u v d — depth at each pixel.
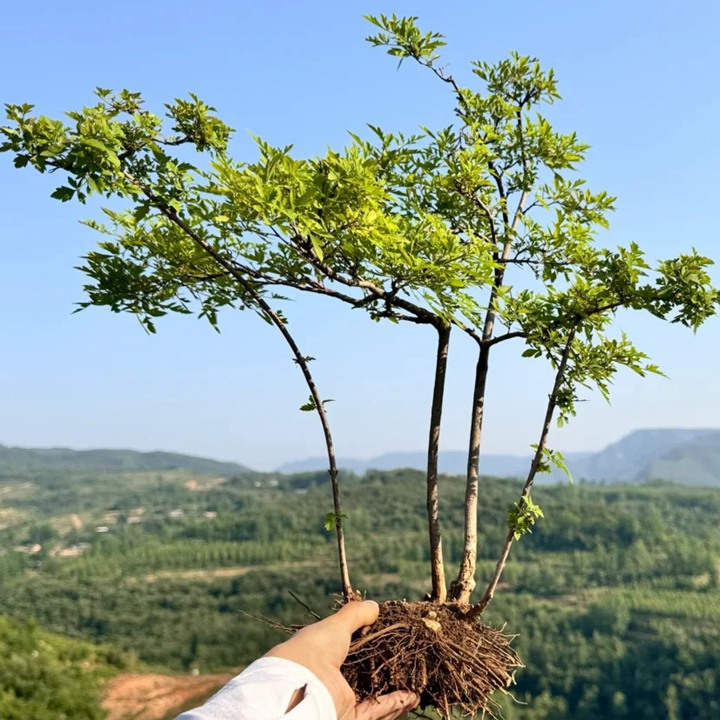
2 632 22.14
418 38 4.20
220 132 2.99
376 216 2.84
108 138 2.42
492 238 3.91
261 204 2.65
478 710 2.79
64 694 18.02
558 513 152.88
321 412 3.03
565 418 3.64
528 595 106.00
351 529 147.38
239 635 72.50
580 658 81.81
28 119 2.30
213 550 136.38
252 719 0.60
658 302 3.26
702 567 125.94
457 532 137.12
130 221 3.43
